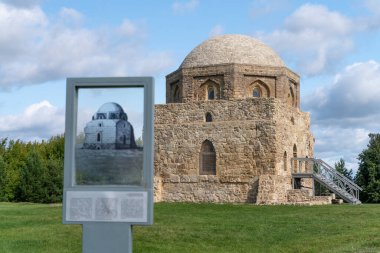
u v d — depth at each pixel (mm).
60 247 20031
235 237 22578
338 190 43656
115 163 12969
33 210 33531
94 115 13133
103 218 12719
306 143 49719
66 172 12953
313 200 41719
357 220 27719
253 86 46406
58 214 30422
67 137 13055
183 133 44406
